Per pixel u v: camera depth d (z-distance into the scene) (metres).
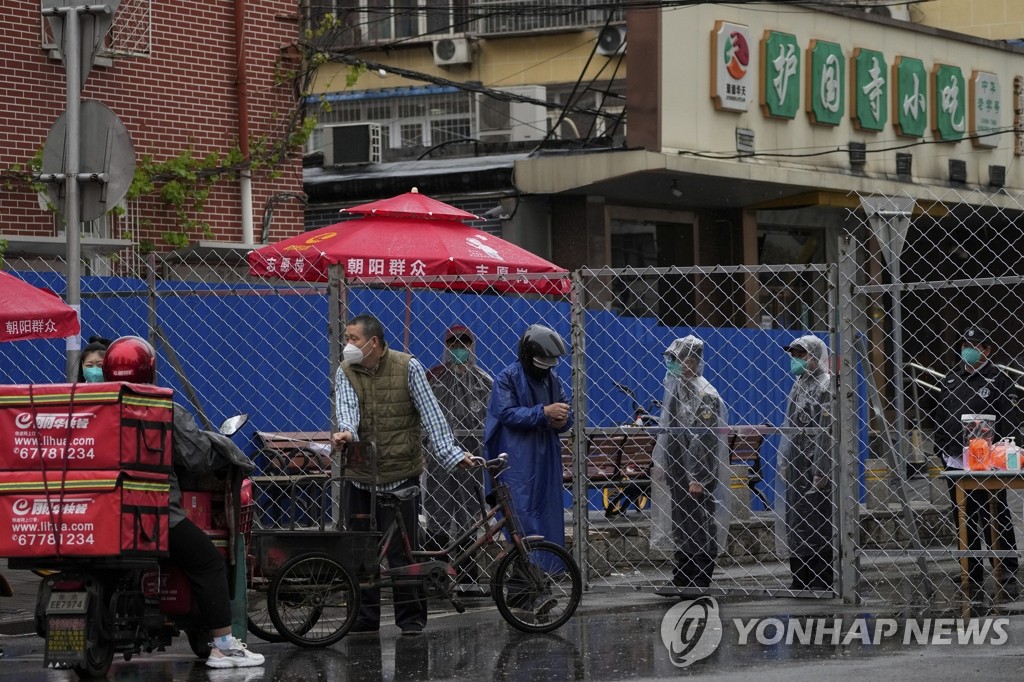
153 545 10.61
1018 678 10.38
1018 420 16.97
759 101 31.09
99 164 14.16
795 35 31.77
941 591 15.20
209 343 20.02
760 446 20.75
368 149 32.00
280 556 12.26
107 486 10.41
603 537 17.55
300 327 20.38
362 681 10.80
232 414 20.09
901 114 34.12
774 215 33.41
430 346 22.19
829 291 14.03
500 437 13.84
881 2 40.97
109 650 10.95
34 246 21.44
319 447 18.58
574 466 15.19
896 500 21.39
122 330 19.86
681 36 29.53
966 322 36.81
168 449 10.72
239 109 25.25
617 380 23.72
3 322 14.30
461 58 42.41
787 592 14.36
